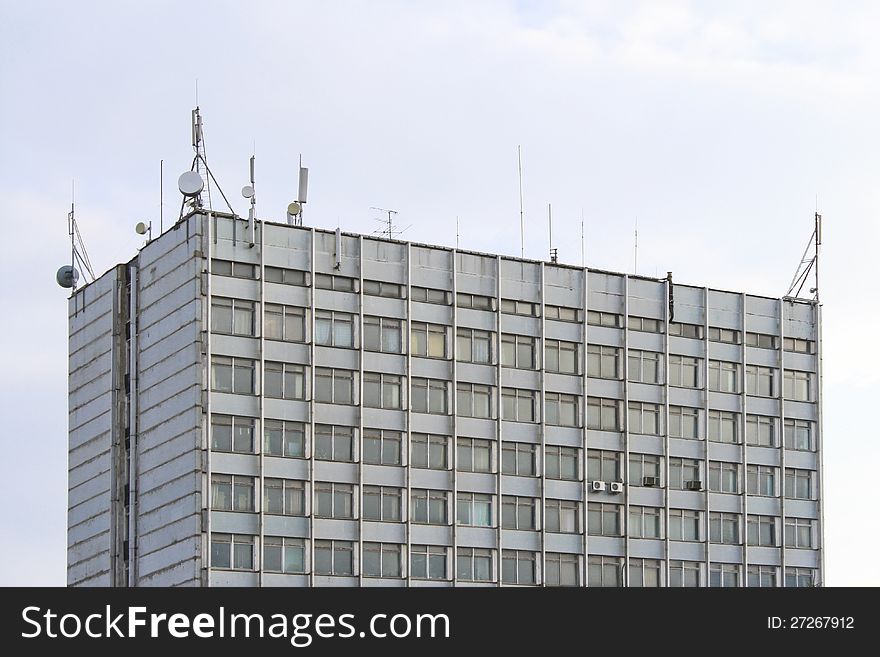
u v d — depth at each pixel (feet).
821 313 650.43
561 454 590.96
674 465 611.47
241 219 552.82
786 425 636.89
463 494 570.87
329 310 560.20
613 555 593.42
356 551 549.54
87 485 596.70
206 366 540.11
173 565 540.52
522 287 593.83
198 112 576.61
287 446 546.67
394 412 563.89
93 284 606.55
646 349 613.93
